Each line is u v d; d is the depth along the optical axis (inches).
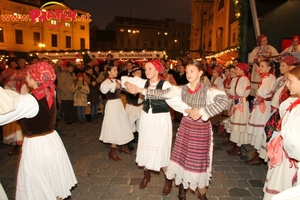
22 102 86.3
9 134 189.0
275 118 107.7
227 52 454.0
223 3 754.2
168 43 2297.0
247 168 171.0
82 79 291.0
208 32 1043.9
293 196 61.4
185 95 117.1
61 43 1115.9
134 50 416.8
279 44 293.9
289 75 81.4
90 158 187.5
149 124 128.1
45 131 95.2
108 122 177.9
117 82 175.6
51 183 95.7
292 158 83.0
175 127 286.5
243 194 136.2
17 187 94.7
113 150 183.5
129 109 208.1
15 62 273.3
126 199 130.5
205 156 111.0
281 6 289.9
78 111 293.1
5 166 173.2
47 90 94.8
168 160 130.3
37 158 92.4
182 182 120.7
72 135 249.6
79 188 141.6
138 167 170.9
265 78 169.8
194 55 1365.7
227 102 105.7
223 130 250.2
